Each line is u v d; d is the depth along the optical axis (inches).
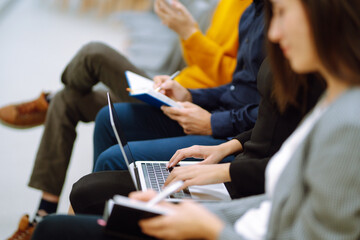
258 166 49.3
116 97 86.7
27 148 113.1
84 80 83.7
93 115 86.9
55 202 82.7
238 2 81.1
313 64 33.7
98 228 43.6
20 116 100.2
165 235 35.8
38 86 141.5
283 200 33.6
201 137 70.5
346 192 30.2
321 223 31.6
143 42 167.5
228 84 78.7
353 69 31.5
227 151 60.2
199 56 83.7
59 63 158.6
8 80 142.6
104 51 83.5
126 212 43.6
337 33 31.2
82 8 218.4
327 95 34.6
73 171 105.3
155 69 144.9
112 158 66.9
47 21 196.9
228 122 68.7
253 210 40.2
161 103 70.9
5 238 82.7
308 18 32.0
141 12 208.8
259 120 55.0
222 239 33.8
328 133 30.7
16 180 100.9
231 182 51.6
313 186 31.6
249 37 69.9
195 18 123.3
